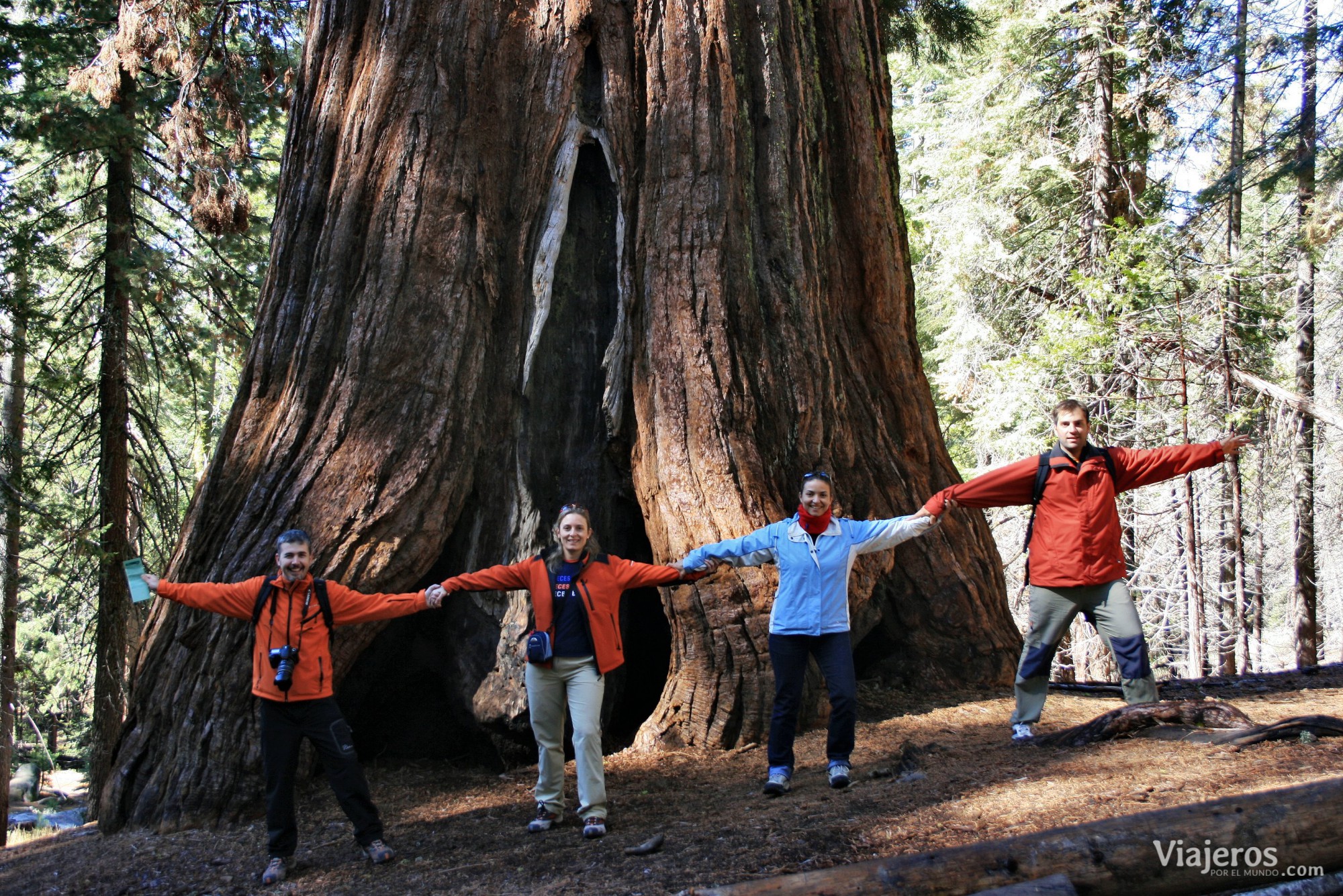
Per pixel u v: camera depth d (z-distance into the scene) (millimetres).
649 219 7465
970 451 23969
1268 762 4438
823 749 6070
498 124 7699
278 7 11695
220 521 6688
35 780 27109
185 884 4988
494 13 7828
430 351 7047
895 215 8750
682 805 5297
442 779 6664
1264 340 16375
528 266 7562
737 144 7559
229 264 15516
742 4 7957
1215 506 17469
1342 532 21031
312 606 4961
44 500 15891
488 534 7180
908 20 14344
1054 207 19109
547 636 4934
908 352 8531
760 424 7121
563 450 7469
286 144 7891
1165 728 5203
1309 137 16109
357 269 7227
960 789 4645
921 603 7809
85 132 12930
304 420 6895
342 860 5082
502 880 4387
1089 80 17375
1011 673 7801
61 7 14477
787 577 5191
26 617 23156
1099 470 5480
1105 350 15469
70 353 17953
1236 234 17281
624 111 7727
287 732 4898
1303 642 17969
